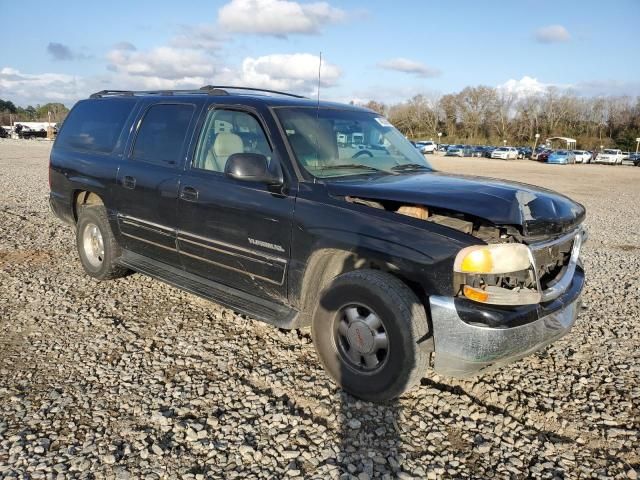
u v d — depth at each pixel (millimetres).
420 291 3469
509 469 2936
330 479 2762
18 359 3955
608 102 102062
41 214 9984
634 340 4742
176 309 5059
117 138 5391
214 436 3086
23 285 5582
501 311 3133
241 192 4105
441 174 4324
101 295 5359
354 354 3545
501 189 3512
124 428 3123
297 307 3930
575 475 2906
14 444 2930
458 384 3842
